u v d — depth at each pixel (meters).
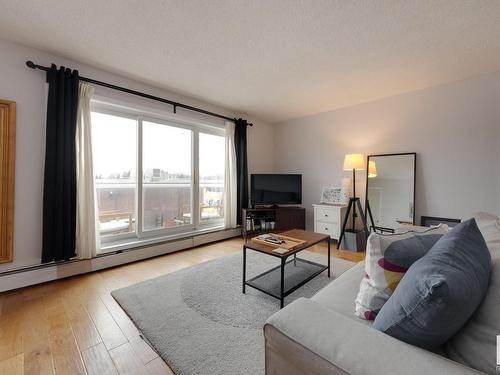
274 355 0.76
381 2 1.68
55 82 2.33
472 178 2.88
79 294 2.14
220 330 1.63
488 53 2.34
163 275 2.55
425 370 0.55
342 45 2.21
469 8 1.72
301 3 1.70
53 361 1.36
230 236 4.19
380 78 2.91
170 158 3.56
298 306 0.83
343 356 0.62
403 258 0.98
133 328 1.66
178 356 1.39
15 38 2.14
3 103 2.14
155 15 1.83
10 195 2.17
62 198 2.37
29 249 2.29
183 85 3.14
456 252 0.74
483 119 2.80
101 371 1.29
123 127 3.09
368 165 3.70
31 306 1.93
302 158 4.58
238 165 4.25
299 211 4.18
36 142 2.32
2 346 1.47
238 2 1.69
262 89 3.26
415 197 3.28
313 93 3.40
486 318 0.66
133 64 2.60
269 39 2.12
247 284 2.11
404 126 3.38
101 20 1.90
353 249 3.45
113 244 2.95
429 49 2.27
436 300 0.60
